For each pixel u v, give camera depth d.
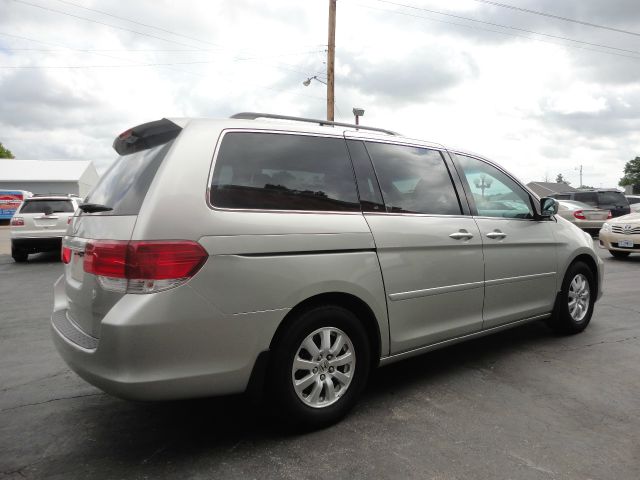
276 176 2.87
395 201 3.39
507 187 4.35
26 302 7.08
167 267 2.39
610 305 6.29
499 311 4.05
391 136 3.63
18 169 44.97
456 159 3.99
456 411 3.20
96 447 2.79
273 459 2.63
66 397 3.54
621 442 2.80
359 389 3.08
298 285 2.75
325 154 3.15
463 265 3.69
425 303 3.44
